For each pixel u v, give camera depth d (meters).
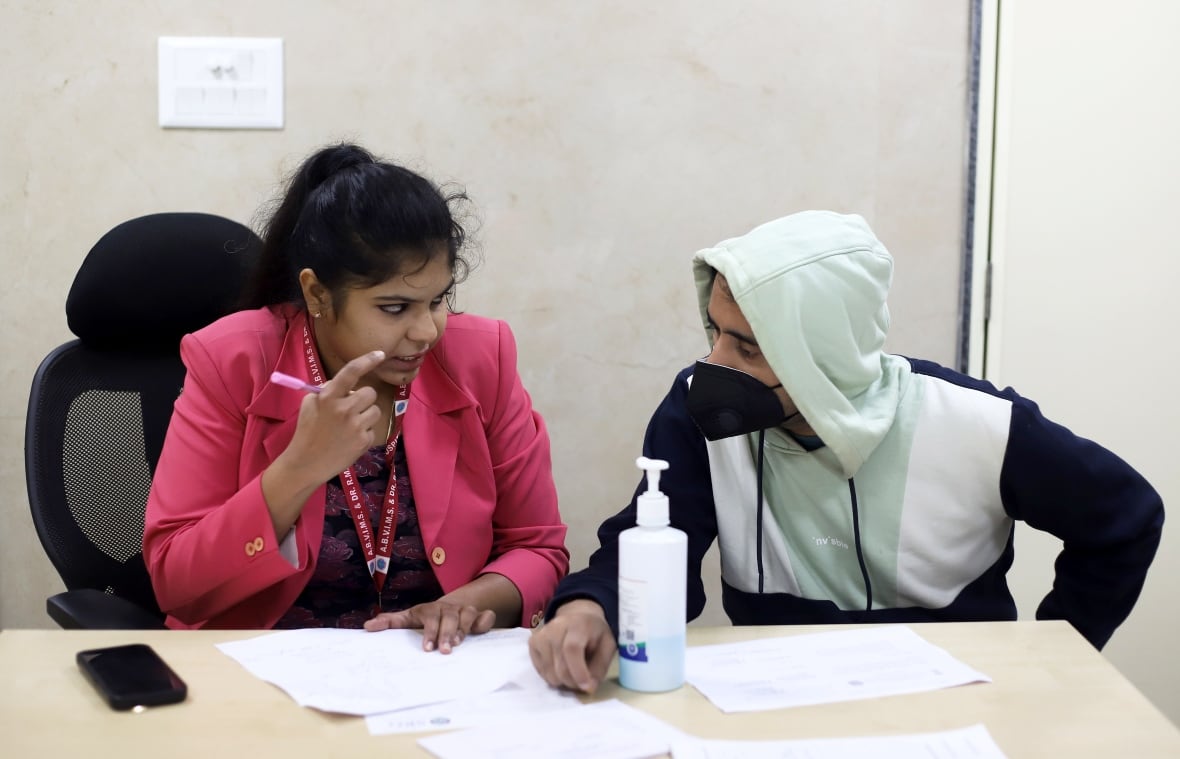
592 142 2.13
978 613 1.37
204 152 2.09
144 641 1.16
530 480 1.54
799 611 1.37
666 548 1.02
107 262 1.60
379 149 2.10
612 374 2.19
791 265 1.23
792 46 2.12
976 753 0.90
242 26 2.06
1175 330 2.20
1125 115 2.15
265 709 0.99
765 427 1.32
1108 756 0.90
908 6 2.12
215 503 1.40
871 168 2.16
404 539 1.44
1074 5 2.13
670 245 2.16
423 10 2.08
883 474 1.35
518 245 2.14
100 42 2.05
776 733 0.94
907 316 2.20
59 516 1.57
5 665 1.08
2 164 2.07
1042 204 2.17
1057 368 2.21
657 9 2.10
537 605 1.45
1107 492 1.30
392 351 1.34
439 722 0.96
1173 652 2.28
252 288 1.50
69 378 1.62
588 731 0.94
